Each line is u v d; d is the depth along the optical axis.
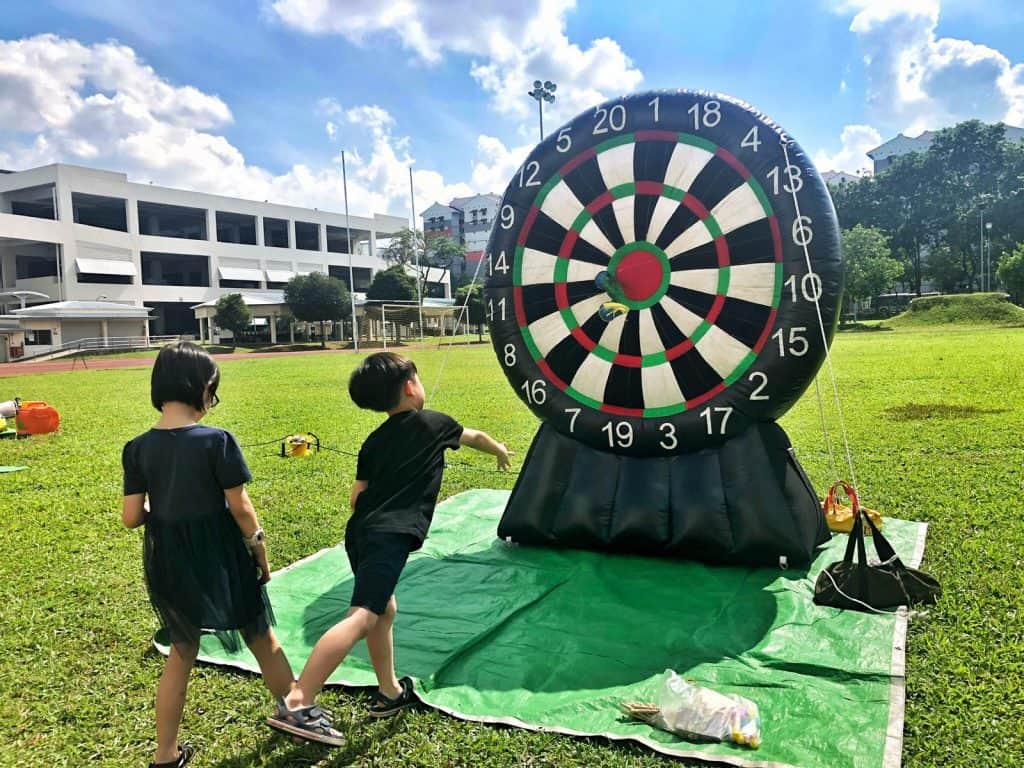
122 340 47.16
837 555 5.07
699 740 2.98
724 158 4.98
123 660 3.86
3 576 5.14
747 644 3.83
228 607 2.77
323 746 3.05
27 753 3.05
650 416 5.18
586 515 5.26
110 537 6.10
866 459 8.15
